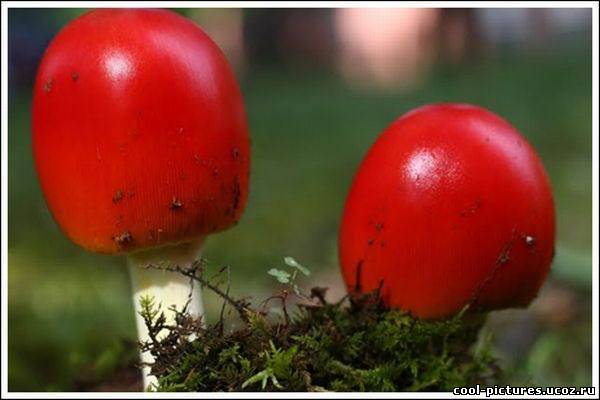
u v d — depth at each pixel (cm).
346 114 91
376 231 26
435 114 26
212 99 25
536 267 26
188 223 25
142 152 25
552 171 57
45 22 86
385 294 26
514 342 35
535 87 88
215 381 25
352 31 130
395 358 26
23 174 62
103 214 25
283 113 94
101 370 30
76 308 36
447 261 26
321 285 41
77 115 25
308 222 50
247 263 43
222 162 25
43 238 45
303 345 25
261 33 139
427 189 25
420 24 118
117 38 25
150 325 25
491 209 25
